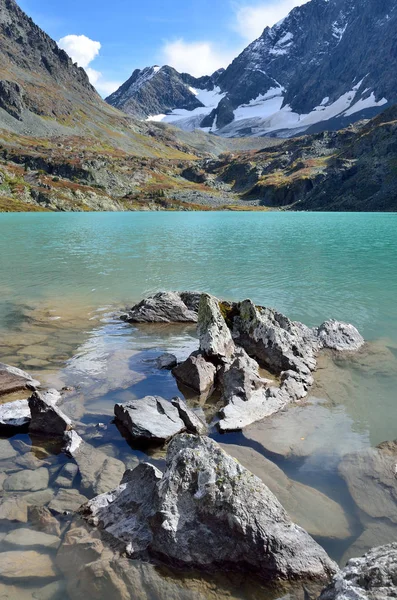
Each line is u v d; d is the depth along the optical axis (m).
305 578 5.91
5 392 12.45
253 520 6.23
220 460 6.99
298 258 41.91
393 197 177.00
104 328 19.98
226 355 15.19
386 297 25.28
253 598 5.75
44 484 8.23
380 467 8.67
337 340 16.95
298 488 8.18
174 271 34.78
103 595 5.77
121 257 43.41
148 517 6.73
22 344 17.30
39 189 188.88
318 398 12.63
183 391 13.32
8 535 6.80
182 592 5.81
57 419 10.28
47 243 57.97
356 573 4.89
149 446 9.95
